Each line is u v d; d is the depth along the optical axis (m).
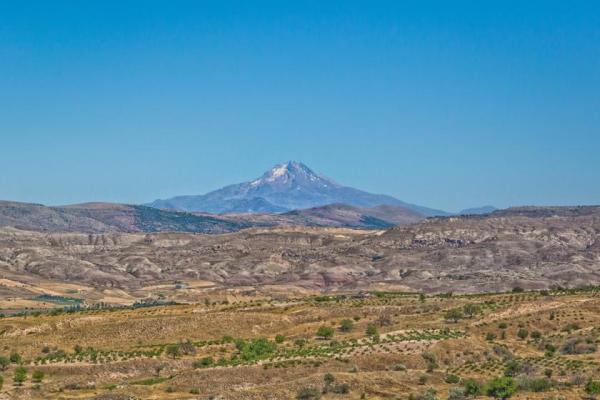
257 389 182.75
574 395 173.25
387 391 184.50
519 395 175.38
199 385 193.38
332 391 182.50
